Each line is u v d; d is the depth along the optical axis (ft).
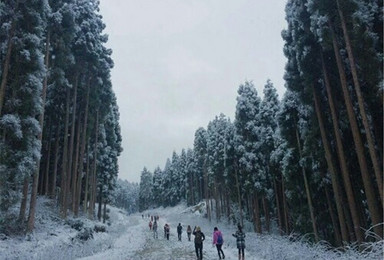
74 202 90.63
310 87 60.49
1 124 49.49
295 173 77.41
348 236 59.00
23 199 59.41
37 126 53.88
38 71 56.29
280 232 100.78
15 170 50.55
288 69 66.23
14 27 54.85
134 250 63.62
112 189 151.64
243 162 110.22
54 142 109.19
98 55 90.63
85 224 80.33
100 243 68.28
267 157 108.47
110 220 176.24
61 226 71.77
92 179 114.52
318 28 52.37
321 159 64.18
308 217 76.48
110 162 143.13
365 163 46.09
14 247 45.88
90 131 104.99
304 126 68.28
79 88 100.37
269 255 49.73
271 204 129.29
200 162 243.19
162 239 94.48
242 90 120.78
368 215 67.77
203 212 238.48
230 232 114.32
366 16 46.73
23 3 56.95
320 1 50.85
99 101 103.55
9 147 50.67
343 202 60.59
